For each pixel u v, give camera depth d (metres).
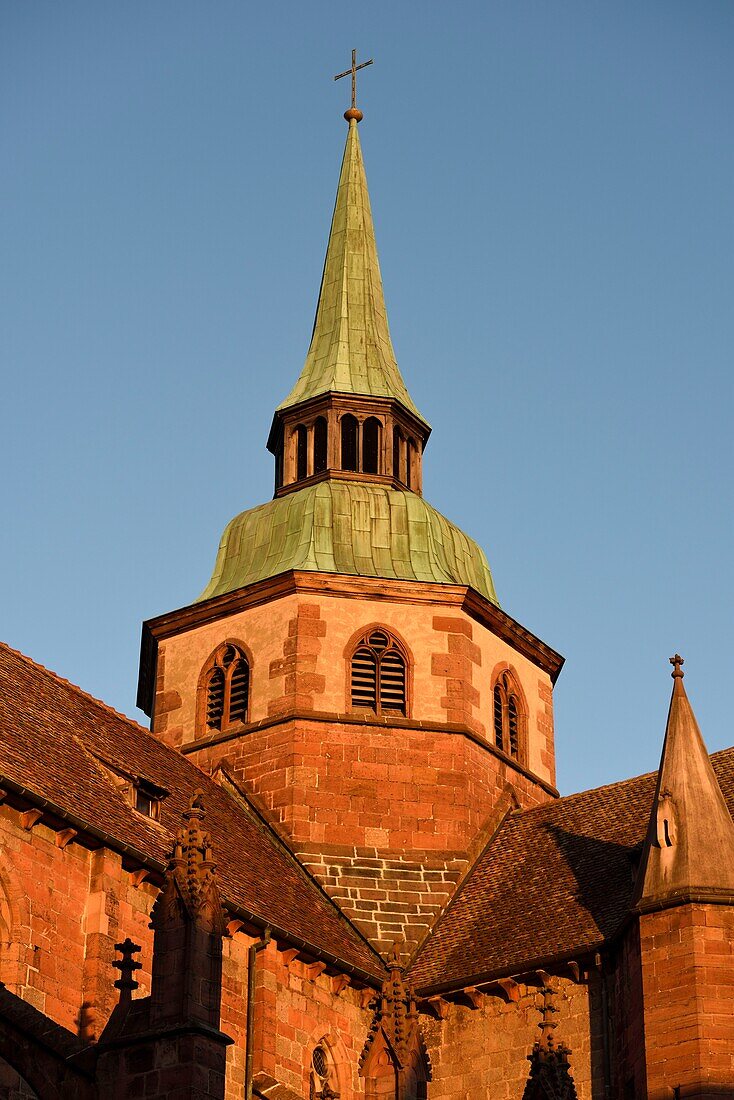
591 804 62.34
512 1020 53.03
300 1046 52.00
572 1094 44.38
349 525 67.44
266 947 51.56
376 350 73.62
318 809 61.88
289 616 64.88
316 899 59.16
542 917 55.94
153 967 36.03
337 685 64.00
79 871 47.31
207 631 66.75
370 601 65.31
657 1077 47.06
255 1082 49.81
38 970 45.22
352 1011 54.50
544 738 67.81
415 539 67.56
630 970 49.66
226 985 50.44
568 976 52.38
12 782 45.25
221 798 61.94
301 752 62.62
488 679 66.06
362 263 76.56
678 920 48.41
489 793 64.06
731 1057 46.62
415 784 62.78
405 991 42.16
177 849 37.25
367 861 61.06
